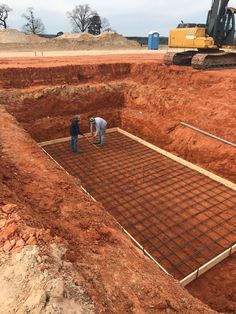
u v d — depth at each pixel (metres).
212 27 12.45
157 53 23.03
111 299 3.16
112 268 3.66
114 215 7.22
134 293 3.37
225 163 9.03
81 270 3.38
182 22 13.48
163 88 12.54
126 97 13.24
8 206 4.04
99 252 3.90
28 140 7.45
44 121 11.62
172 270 5.63
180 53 13.62
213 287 5.39
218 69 13.13
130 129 12.59
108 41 39.38
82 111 12.56
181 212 7.34
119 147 11.09
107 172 9.22
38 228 3.79
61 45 34.78
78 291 2.96
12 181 5.30
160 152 10.56
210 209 7.45
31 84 12.36
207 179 8.85
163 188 8.37
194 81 11.94
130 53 23.36
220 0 11.84
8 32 37.62
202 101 10.79
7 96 11.18
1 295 2.85
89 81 13.53
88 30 56.50
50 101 11.88
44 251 3.31
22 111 11.30
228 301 5.12
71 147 10.56
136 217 7.16
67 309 2.71
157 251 6.11
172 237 6.50
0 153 6.39
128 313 3.06
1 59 16.17
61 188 5.47
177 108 11.32
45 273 2.99
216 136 9.70
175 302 3.47
